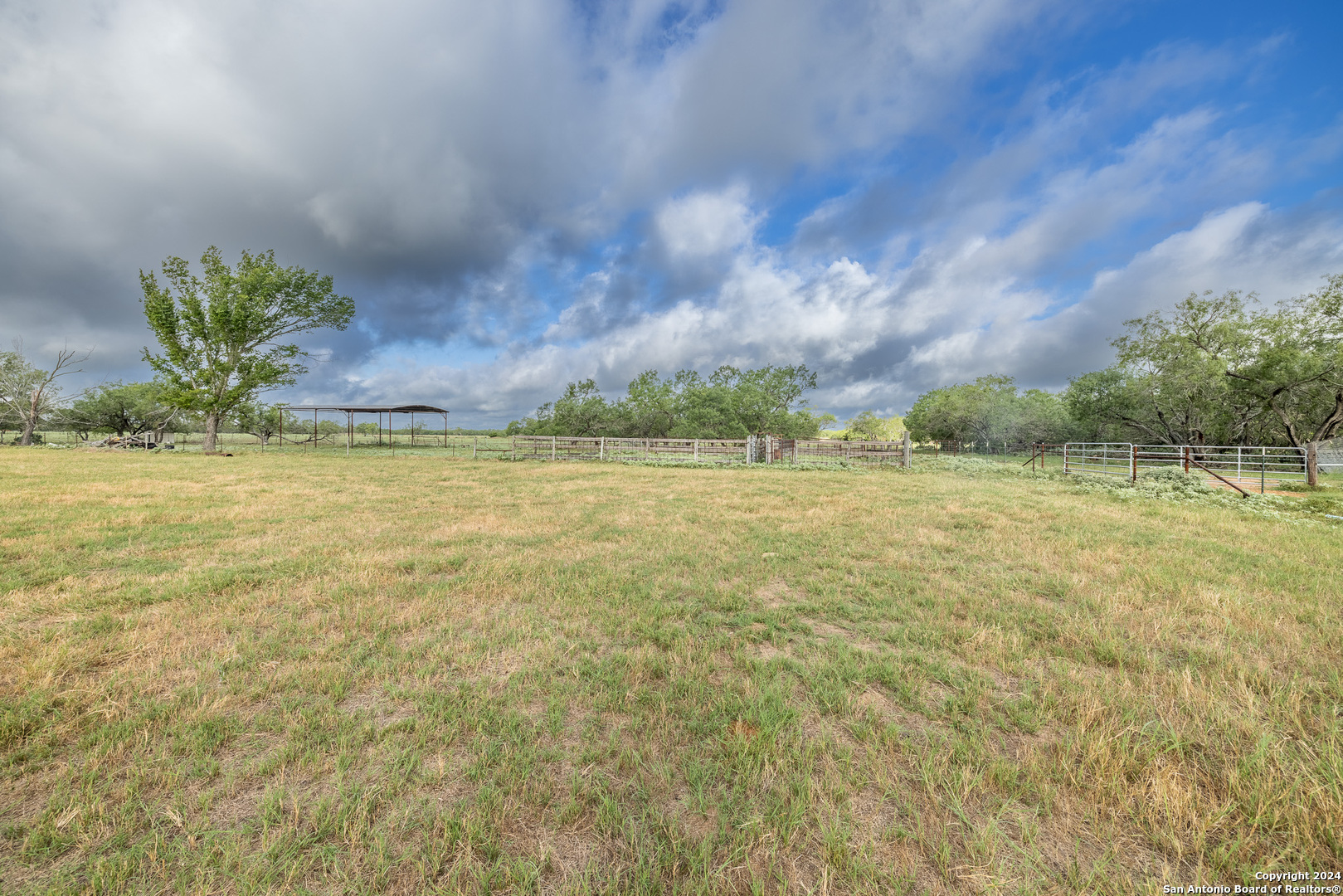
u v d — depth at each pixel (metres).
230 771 2.33
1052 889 1.79
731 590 5.17
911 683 3.25
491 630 4.13
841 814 2.15
